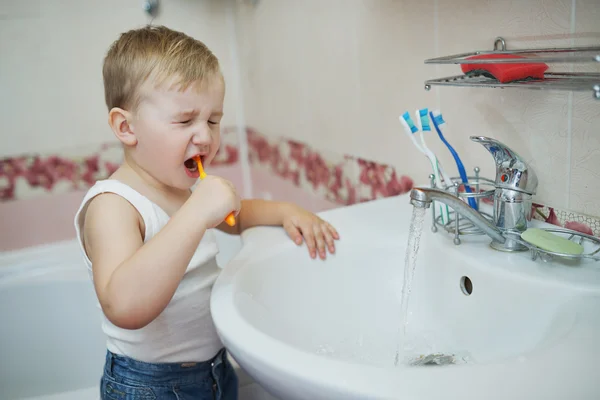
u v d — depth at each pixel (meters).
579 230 0.81
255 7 1.71
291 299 0.88
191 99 0.85
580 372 0.52
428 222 0.94
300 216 0.97
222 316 0.69
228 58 1.92
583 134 0.78
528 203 0.81
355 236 0.93
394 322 0.89
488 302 0.77
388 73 1.16
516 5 0.84
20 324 1.50
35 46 1.66
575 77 0.76
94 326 1.53
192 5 1.83
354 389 0.52
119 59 0.87
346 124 1.36
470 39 0.94
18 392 1.50
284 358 0.57
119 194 0.87
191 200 0.78
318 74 1.44
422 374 0.53
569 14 0.77
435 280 0.87
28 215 1.74
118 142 1.80
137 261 0.73
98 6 1.71
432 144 1.07
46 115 1.71
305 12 1.43
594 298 0.66
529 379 0.52
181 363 0.94
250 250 0.89
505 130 0.90
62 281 1.53
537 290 0.70
